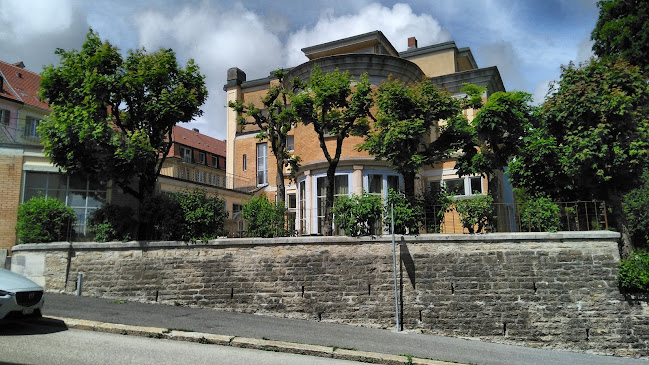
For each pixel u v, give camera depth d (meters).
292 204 22.59
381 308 12.18
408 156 13.19
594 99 12.34
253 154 27.56
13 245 14.51
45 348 7.44
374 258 12.45
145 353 7.59
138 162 13.17
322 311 12.34
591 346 11.34
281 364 7.57
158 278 13.01
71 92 13.89
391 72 18.42
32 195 14.98
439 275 12.16
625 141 12.33
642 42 20.53
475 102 14.51
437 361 8.45
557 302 11.65
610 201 12.90
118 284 13.11
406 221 12.73
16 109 28.66
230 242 12.94
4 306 7.99
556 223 12.27
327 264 12.56
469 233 12.46
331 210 13.54
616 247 11.70
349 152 17.78
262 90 28.70
